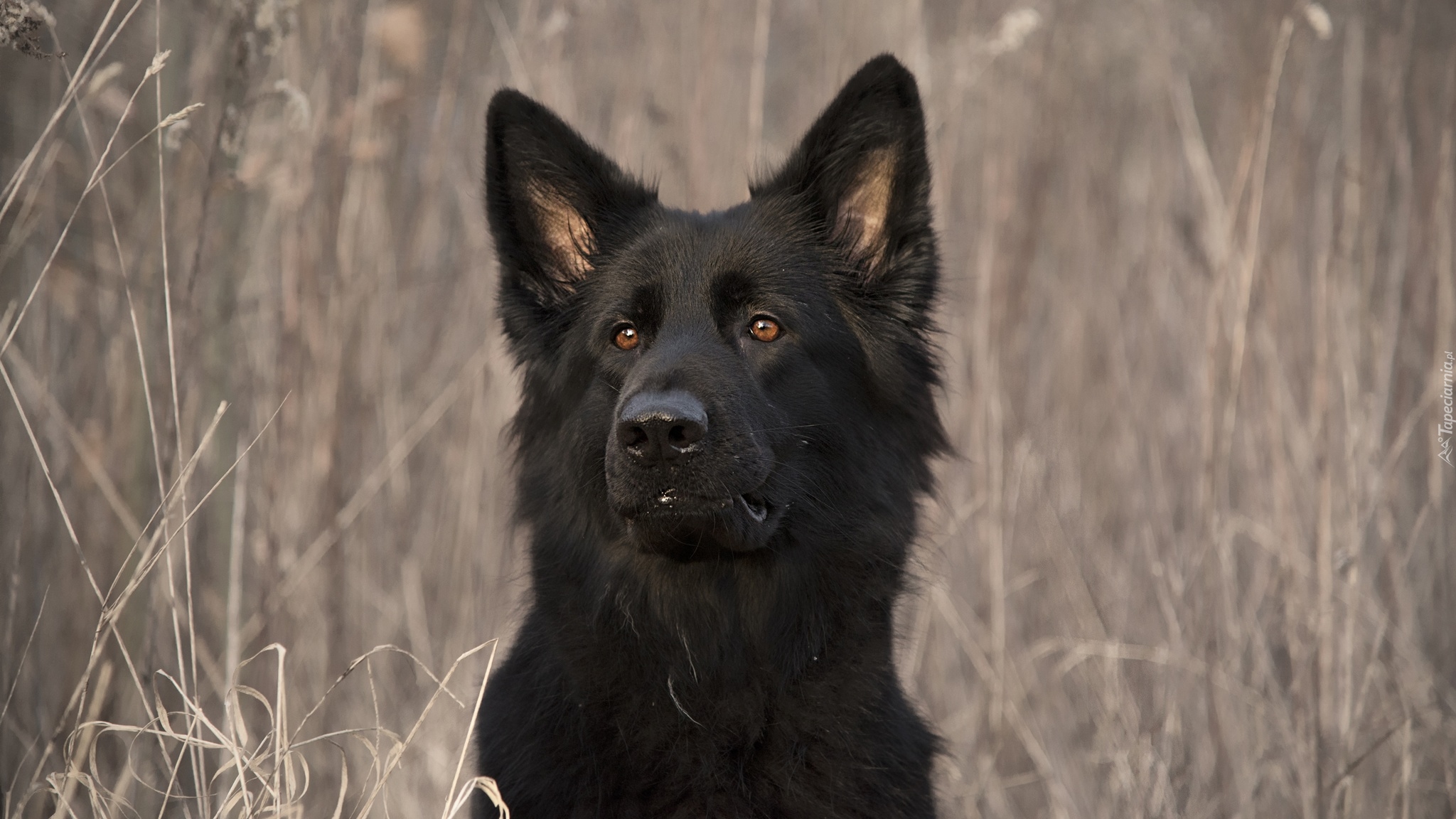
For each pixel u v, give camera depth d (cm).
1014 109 1755
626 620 867
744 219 934
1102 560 1467
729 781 830
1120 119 1958
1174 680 1198
